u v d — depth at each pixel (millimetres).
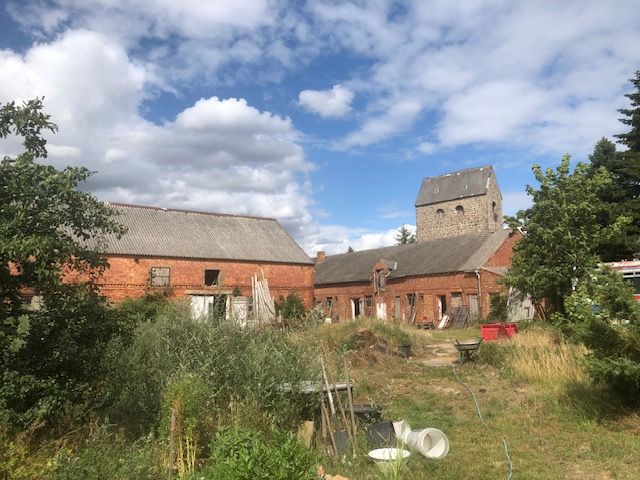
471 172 60750
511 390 10867
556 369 11391
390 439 7195
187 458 5723
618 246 29422
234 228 41750
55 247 6043
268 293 33094
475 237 40438
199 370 7516
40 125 6676
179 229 38219
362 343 16125
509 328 18844
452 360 16172
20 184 6004
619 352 8070
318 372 8156
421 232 63938
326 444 7188
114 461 5535
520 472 6336
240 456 4453
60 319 6801
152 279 33875
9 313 6566
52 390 6285
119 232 7285
